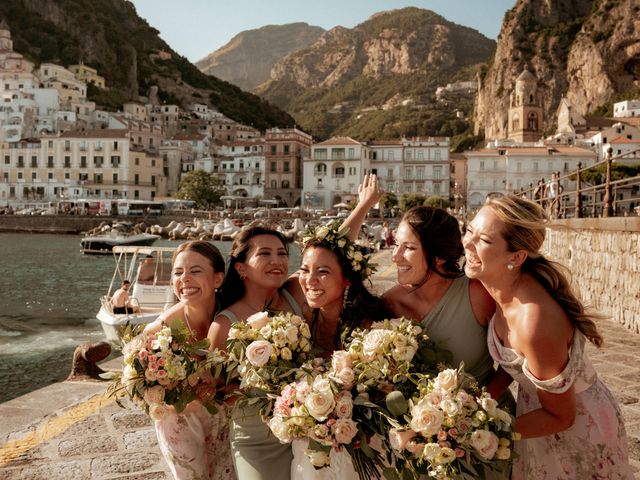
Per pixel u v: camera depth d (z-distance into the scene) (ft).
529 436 8.05
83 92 408.87
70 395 19.19
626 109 371.35
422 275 9.02
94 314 61.31
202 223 232.94
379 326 8.80
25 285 85.56
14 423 16.66
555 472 8.48
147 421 16.72
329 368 8.24
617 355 25.43
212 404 9.48
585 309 8.15
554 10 492.13
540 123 393.29
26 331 52.47
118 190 316.60
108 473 13.44
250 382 8.20
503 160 292.61
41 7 517.96
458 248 8.98
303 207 303.48
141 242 164.96
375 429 7.63
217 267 10.50
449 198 304.50
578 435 8.21
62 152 319.47
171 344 9.04
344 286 9.73
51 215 254.27
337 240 9.37
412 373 7.88
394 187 306.35
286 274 10.47
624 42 410.31
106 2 630.74
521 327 7.72
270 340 8.39
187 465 9.66
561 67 457.68
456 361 8.84
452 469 7.04
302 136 337.31
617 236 34.76
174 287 10.48
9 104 344.90
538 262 8.05
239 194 339.98
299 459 8.35
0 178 323.16
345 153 301.63
